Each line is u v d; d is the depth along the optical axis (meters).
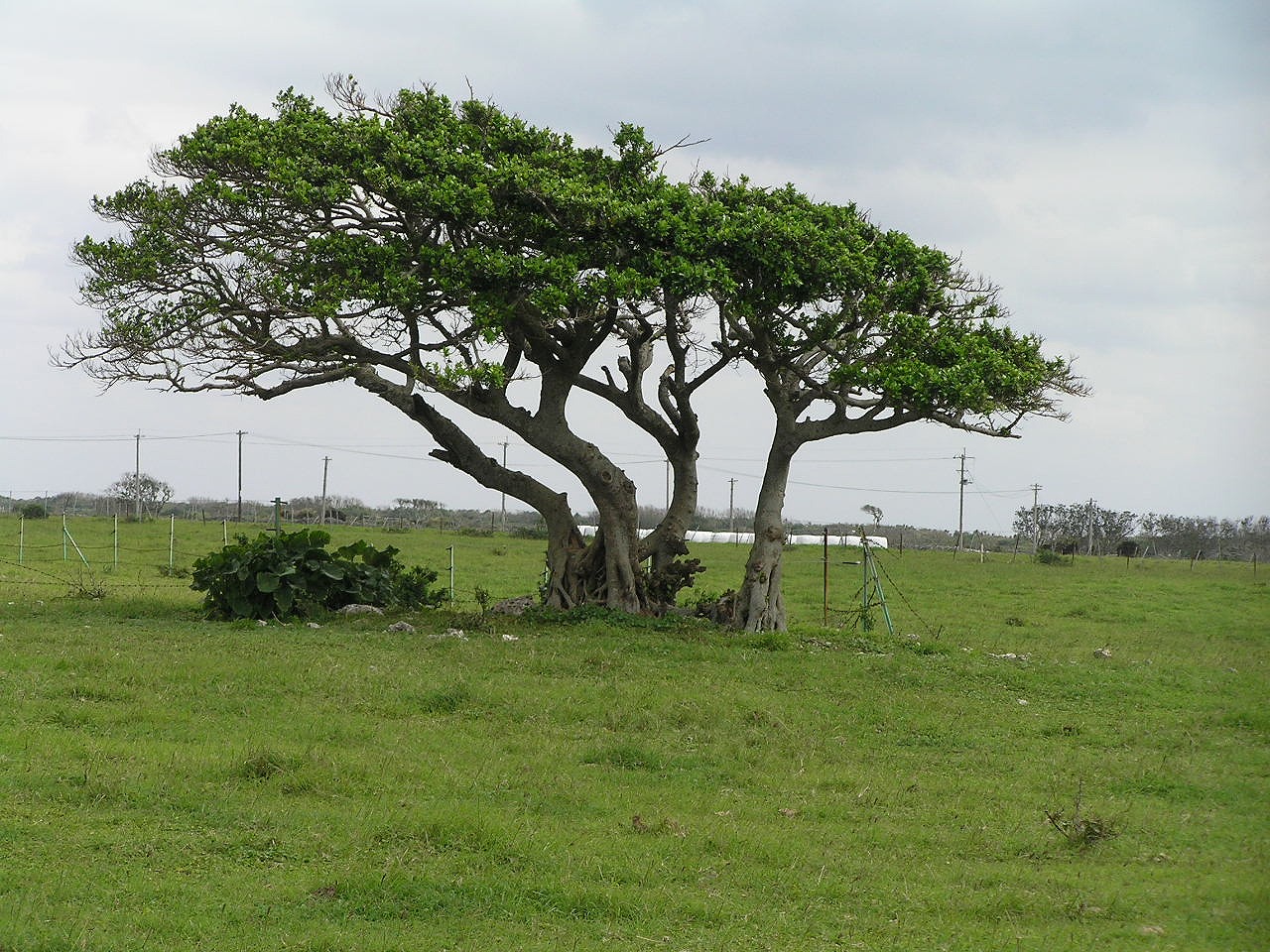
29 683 16.12
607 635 23.22
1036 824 12.08
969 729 16.66
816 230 23.19
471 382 24.27
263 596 23.86
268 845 10.27
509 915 9.05
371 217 23.53
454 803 11.56
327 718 15.11
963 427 23.70
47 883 9.07
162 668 17.52
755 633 24.02
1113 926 9.24
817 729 16.22
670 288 22.66
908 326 23.30
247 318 24.03
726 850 10.76
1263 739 16.66
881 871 10.47
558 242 22.98
